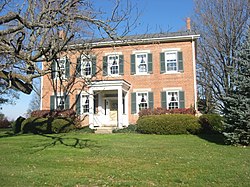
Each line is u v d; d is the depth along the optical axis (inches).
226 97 550.9
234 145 533.0
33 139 642.8
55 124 818.8
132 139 631.8
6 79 349.1
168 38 911.0
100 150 475.8
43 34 392.8
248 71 542.0
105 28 358.3
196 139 632.4
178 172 305.0
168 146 524.1
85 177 285.0
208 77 1197.7
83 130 832.9
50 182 263.9
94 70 957.8
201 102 1104.2
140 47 944.9
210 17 1080.2
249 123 509.4
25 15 357.4
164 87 910.4
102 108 943.0
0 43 324.2
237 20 1019.3
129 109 926.4
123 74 944.9
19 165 352.2
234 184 251.3
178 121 744.3
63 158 402.9
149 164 354.9
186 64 903.1
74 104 887.7
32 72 387.2
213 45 1090.1
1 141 608.1
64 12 344.8
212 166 334.6
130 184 255.4
